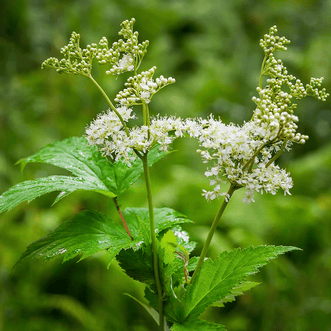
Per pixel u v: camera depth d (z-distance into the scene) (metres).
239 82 7.22
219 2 8.07
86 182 1.37
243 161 1.21
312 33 8.45
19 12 5.56
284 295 4.15
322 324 3.92
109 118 1.17
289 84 1.28
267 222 4.18
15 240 4.01
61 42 5.98
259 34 8.48
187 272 1.29
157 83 1.18
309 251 4.53
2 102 5.19
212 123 1.19
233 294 1.35
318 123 7.18
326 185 5.84
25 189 1.25
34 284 3.88
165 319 1.32
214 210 3.85
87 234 1.25
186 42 7.32
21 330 3.53
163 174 4.84
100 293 3.86
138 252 1.24
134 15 6.71
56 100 5.60
